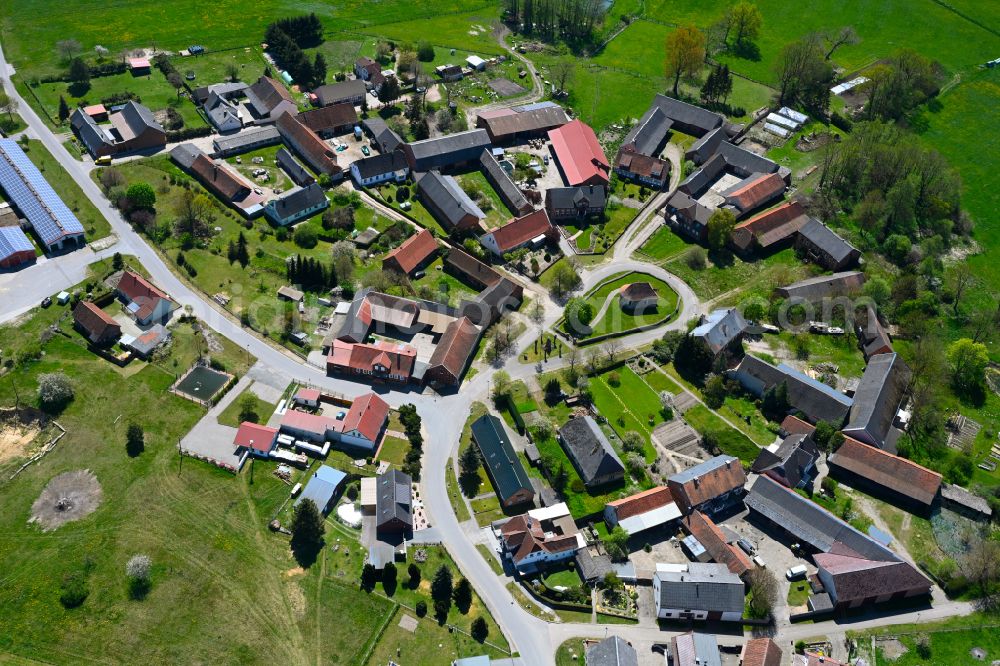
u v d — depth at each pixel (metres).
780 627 132.00
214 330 173.75
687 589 130.62
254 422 156.00
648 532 145.00
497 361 174.50
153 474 145.12
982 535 146.12
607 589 135.88
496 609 131.88
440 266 197.38
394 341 175.25
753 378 169.88
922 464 158.25
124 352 165.88
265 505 142.38
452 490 149.00
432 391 166.75
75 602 126.62
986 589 137.38
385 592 132.00
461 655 125.56
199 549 134.88
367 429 152.38
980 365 172.88
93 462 146.38
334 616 128.38
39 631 123.69
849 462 154.88
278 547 136.50
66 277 181.50
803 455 153.50
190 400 158.75
